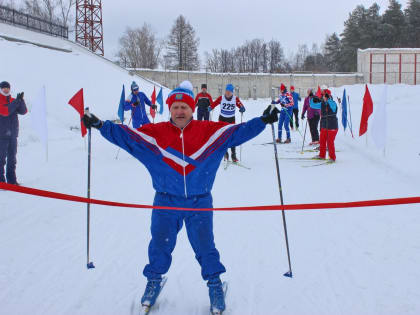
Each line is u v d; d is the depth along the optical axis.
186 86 2.76
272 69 88.81
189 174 2.66
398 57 52.78
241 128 2.64
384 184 6.53
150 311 2.82
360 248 3.94
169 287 3.21
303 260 3.70
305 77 53.62
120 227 4.70
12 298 2.98
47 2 54.00
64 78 22.78
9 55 22.23
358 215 5.00
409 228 4.45
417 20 77.00
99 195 6.18
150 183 7.07
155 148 2.64
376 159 8.59
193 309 2.86
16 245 4.08
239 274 3.43
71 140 13.37
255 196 6.06
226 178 7.45
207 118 9.80
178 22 75.81
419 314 2.71
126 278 3.34
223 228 4.65
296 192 6.25
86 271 3.47
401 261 3.60
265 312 2.80
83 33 47.06
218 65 88.56
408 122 14.34
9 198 5.96
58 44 32.78
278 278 3.34
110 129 2.63
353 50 75.00
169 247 2.82
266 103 35.59
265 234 4.43
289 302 2.93
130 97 9.75
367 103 8.99
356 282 3.23
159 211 2.78
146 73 51.09
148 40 72.12
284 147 11.91
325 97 8.88
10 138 6.52
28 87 19.03
